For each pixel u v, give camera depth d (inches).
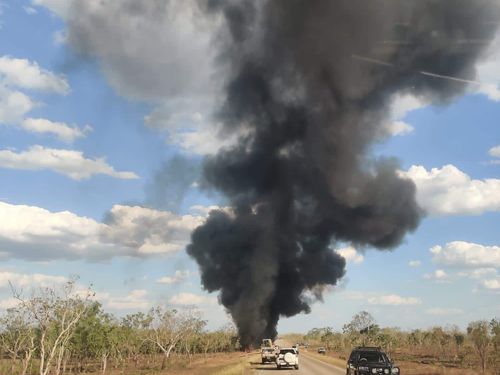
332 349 4975.4
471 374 1520.7
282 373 1651.1
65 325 1667.1
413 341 4749.0
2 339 2023.9
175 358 3223.4
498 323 2356.1
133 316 2856.8
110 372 2303.2
